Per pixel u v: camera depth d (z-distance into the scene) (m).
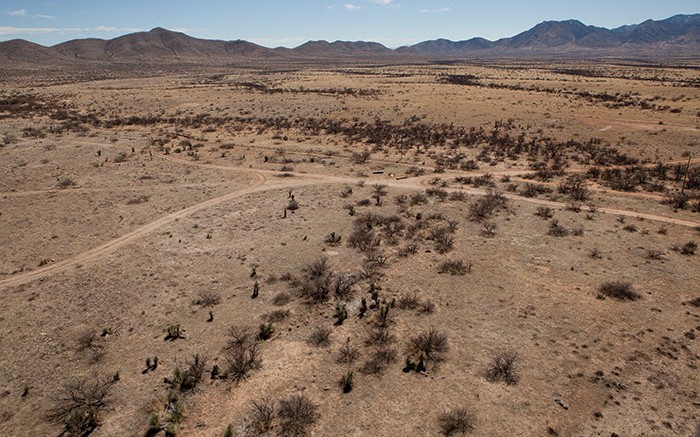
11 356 21.31
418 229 36.03
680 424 16.00
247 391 18.38
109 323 23.86
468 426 16.08
